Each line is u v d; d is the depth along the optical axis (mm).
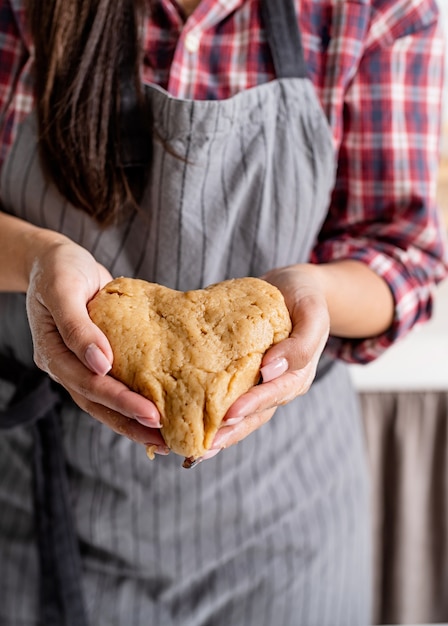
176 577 805
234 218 741
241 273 765
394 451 1134
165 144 701
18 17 741
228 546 799
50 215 739
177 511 785
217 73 744
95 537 803
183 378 537
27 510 823
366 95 780
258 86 722
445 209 1250
